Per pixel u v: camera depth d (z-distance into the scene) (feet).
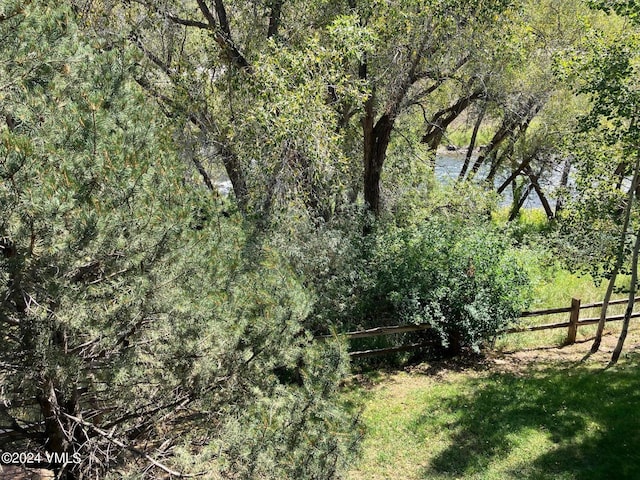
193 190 17.39
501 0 34.32
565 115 54.13
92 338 14.23
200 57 34.76
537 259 37.24
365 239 36.47
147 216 14.03
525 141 61.93
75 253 12.74
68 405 15.85
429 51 37.01
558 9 49.73
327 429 16.02
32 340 13.19
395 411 27.20
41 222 12.23
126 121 15.01
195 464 14.35
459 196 52.03
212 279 16.31
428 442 24.47
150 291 14.37
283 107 27.61
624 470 21.34
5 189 12.10
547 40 49.47
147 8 31.83
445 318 32.50
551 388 28.30
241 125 29.81
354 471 22.71
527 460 22.67
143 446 16.62
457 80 45.01
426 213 47.34
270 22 35.37
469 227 36.86
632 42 27.84
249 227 21.65
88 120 13.56
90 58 14.94
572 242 34.60
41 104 13.48
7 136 12.10
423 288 33.42
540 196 72.02
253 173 30.55
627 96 27.20
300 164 30.86
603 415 25.17
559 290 44.01
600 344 34.24
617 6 27.20
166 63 32.96
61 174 12.76
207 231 16.80
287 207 30.32
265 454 14.53
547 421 25.23
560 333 36.32
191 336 15.14
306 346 18.03
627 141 28.35
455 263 33.04
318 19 35.68
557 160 54.13
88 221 12.56
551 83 49.67
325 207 36.19
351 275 32.32
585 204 32.65
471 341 32.65
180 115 29.58
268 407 15.88
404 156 52.01
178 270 14.89
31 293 13.35
